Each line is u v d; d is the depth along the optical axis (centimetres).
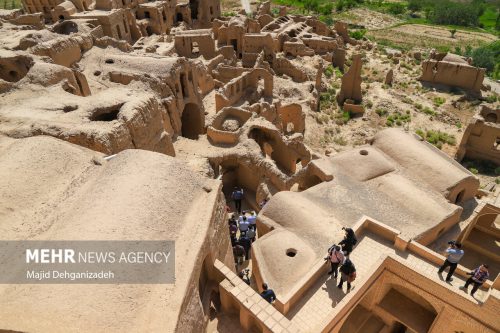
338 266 1460
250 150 2466
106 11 4425
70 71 2300
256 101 3584
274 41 5166
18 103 1922
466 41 8131
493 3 13188
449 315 1417
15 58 2369
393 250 1597
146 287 875
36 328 743
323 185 1958
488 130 3344
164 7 5556
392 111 4181
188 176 1223
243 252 1823
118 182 1107
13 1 9012
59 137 1606
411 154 2116
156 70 2641
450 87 4869
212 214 1132
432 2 11812
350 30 8300
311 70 4731
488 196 2273
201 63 3475
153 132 2066
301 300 1386
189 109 3075
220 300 1231
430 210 1783
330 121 3981
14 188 1116
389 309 1623
